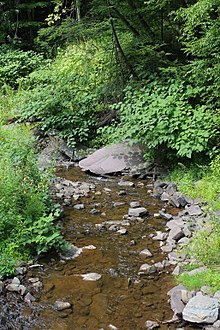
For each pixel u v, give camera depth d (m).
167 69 7.79
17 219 4.92
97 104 9.42
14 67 13.53
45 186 5.87
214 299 3.76
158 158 7.53
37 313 3.89
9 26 16.12
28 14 16.59
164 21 9.73
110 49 9.61
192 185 6.52
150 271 4.53
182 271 4.46
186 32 8.20
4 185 5.13
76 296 4.14
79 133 8.96
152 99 7.37
